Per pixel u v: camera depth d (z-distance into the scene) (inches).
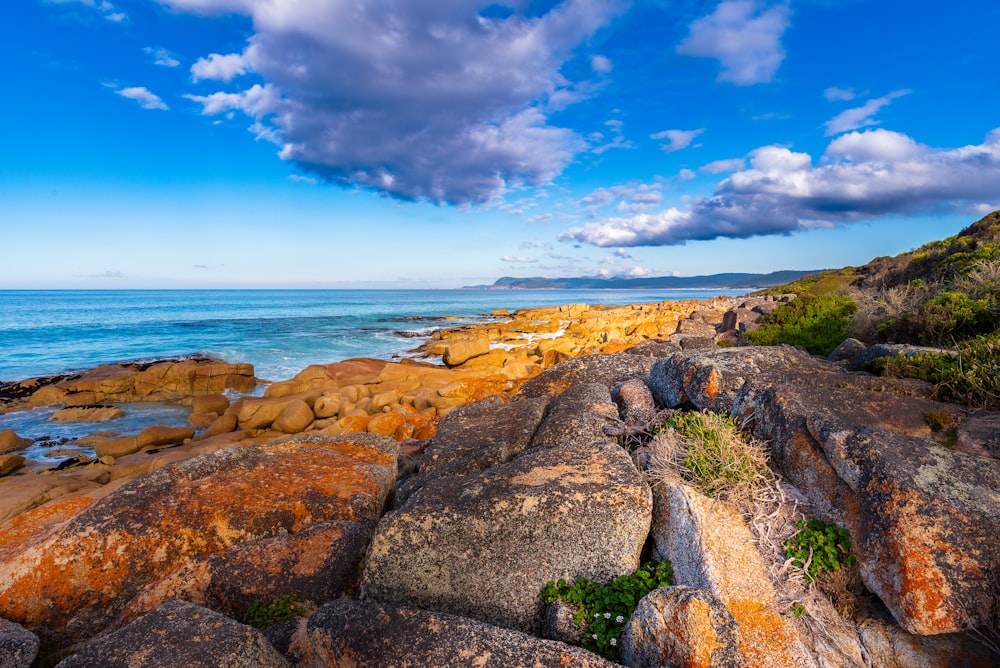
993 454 153.0
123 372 955.3
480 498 187.9
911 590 130.6
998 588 125.9
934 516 135.0
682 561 164.1
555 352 823.1
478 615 176.2
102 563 204.2
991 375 190.5
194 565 200.5
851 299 554.9
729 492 171.6
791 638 132.7
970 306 325.4
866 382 217.5
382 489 263.4
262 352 1339.8
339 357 1278.3
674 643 131.3
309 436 313.7
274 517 230.7
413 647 142.6
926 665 130.9
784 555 155.1
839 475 161.5
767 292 2206.0
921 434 171.6
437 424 447.8
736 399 231.6
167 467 245.0
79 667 140.4
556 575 175.5
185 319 2381.9
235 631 150.2
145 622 153.8
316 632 153.4
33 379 917.2
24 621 192.2
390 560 182.5
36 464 554.9
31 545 209.3
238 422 681.6
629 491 180.9
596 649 150.5
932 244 858.8
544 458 211.5
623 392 299.1
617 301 6333.7
